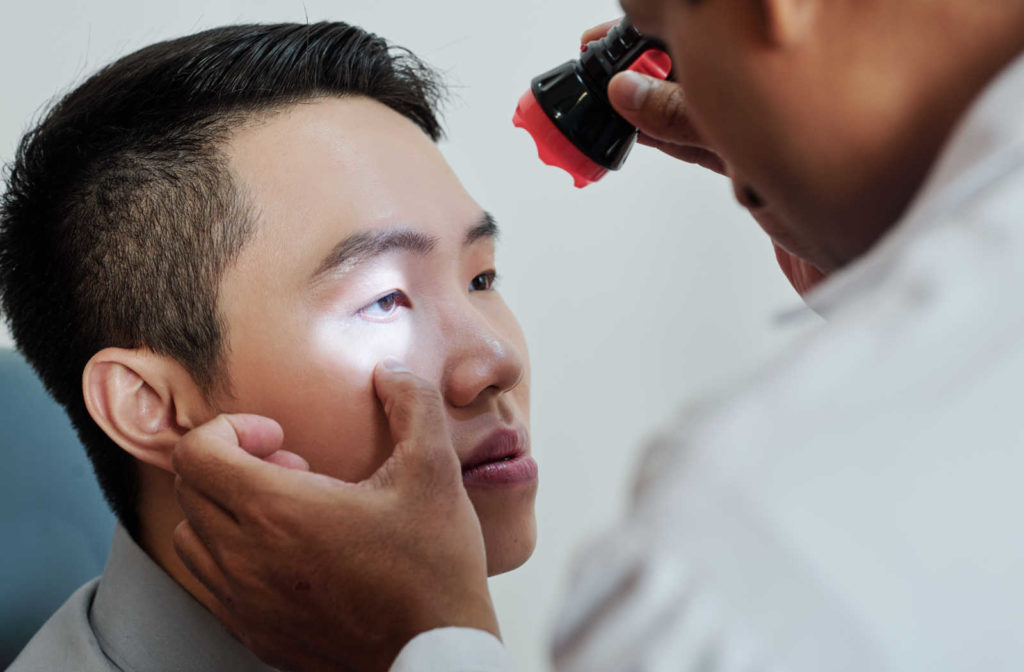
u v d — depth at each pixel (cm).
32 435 115
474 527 65
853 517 28
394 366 77
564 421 177
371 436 77
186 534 70
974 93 38
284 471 64
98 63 137
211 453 65
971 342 31
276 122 83
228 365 79
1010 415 29
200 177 80
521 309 175
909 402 30
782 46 38
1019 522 28
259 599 65
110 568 90
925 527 28
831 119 39
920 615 27
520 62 170
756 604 27
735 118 41
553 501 177
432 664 55
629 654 28
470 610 62
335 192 80
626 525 30
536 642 179
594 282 177
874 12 37
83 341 85
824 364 31
